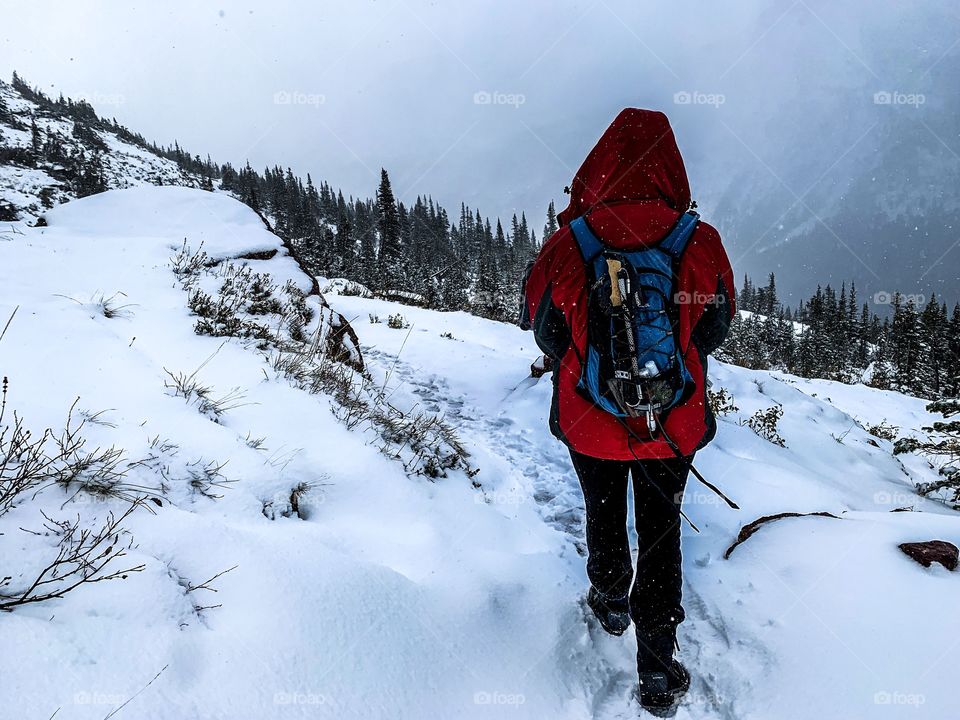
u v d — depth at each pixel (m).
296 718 1.65
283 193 115.81
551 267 1.97
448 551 2.87
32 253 5.30
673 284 1.88
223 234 7.14
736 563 2.91
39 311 3.86
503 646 2.33
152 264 5.70
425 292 52.97
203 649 1.72
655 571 2.16
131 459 2.52
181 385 3.44
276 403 3.70
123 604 1.71
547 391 6.14
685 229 1.94
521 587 2.73
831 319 83.94
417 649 2.10
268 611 1.94
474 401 6.38
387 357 7.72
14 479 2.05
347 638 1.98
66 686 1.41
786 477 3.96
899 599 2.34
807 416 7.67
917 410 12.36
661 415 1.96
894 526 2.99
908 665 2.04
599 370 1.90
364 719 1.75
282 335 5.27
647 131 2.05
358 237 105.25
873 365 38.25
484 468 4.29
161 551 2.03
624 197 2.05
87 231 6.99
